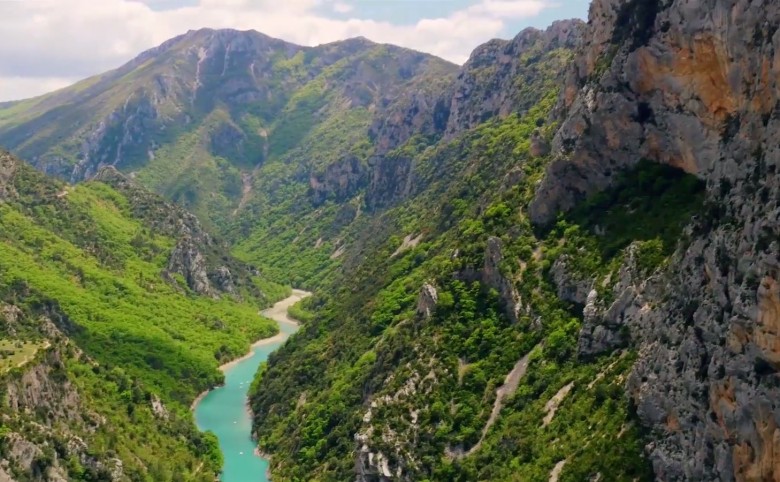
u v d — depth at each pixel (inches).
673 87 4192.9
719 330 2866.6
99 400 5506.9
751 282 2672.2
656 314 3472.0
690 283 3181.6
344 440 5113.2
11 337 5226.4
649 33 4389.8
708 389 2869.1
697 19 3892.7
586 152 4702.3
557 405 3855.8
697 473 2842.0
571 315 4291.3
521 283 4680.1
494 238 4948.3
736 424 2672.2
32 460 4205.2
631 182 4473.4
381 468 4387.3
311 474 5113.2
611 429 3339.1
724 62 3624.5
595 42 5206.7
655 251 3868.1
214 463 5693.9
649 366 3277.6
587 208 4626.0
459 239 5718.5
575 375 3907.5
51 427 4628.4
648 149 4439.0
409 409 4581.7
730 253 2883.9
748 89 3289.9
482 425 4269.2
